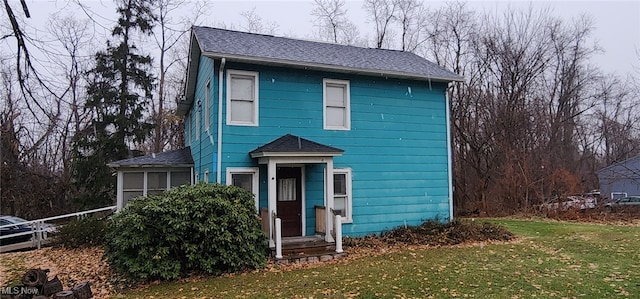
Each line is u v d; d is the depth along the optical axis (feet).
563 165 81.25
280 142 33.73
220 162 33.35
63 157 71.56
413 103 41.68
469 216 69.36
